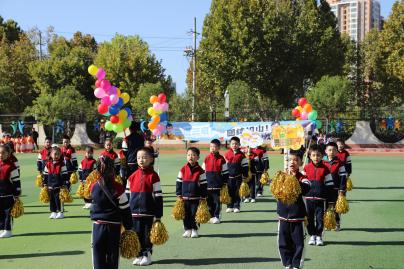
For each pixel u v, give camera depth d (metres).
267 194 14.95
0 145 9.36
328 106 37.88
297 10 44.88
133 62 48.72
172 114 38.66
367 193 14.87
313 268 7.16
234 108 38.00
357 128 37.44
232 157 11.84
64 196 11.09
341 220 10.77
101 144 40.03
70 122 41.31
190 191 9.03
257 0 41.47
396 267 7.20
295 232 6.73
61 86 50.41
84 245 8.67
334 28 45.50
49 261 7.61
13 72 50.06
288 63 43.28
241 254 7.93
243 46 40.91
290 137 9.88
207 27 43.06
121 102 12.16
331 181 8.49
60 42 55.19
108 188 5.76
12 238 9.25
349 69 52.94
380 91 49.53
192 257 7.77
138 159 7.38
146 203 7.26
